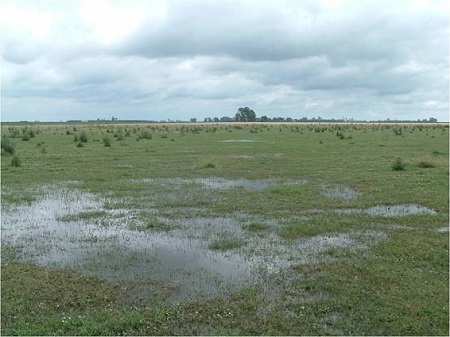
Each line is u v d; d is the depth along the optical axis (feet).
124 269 30.76
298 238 37.68
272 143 142.10
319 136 185.26
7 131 221.25
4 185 63.57
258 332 22.02
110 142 142.82
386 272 29.43
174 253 34.14
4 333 21.93
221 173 74.79
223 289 27.07
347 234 38.68
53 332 22.13
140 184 64.18
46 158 95.30
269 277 29.04
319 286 27.45
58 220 44.32
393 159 91.35
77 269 30.73
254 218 44.47
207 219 44.34
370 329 22.30
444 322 22.76
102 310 24.31
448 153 103.19
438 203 50.08
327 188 60.13
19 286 27.61
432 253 33.04
